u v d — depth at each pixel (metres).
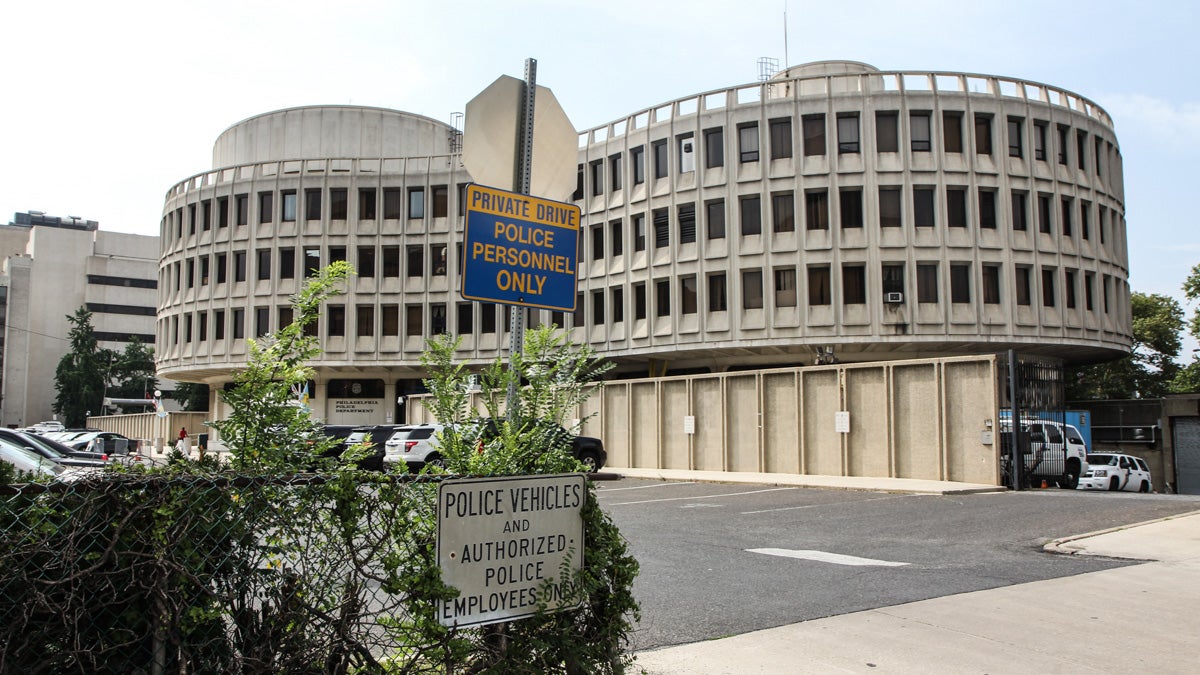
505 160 4.82
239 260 51.97
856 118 38.03
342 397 51.72
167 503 3.43
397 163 50.91
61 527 3.28
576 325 44.88
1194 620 6.59
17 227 124.56
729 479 23.23
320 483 3.70
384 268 50.16
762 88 39.34
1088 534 11.13
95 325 109.00
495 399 4.50
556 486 4.23
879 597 7.39
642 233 42.41
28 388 106.00
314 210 50.81
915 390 21.69
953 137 37.84
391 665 3.83
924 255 37.03
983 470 19.84
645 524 13.05
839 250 37.28
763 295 38.25
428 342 4.57
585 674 4.20
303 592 3.66
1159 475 40.91
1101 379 59.75
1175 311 58.88
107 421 78.88
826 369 24.08
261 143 56.91
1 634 3.19
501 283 4.52
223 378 56.28
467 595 3.88
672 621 6.54
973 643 5.94
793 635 6.11
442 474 4.02
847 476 23.27
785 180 38.28
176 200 55.59
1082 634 6.18
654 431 29.16
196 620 3.42
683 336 40.03
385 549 3.81
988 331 36.97
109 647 3.34
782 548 10.40
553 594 4.14
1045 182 38.56
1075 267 38.91
